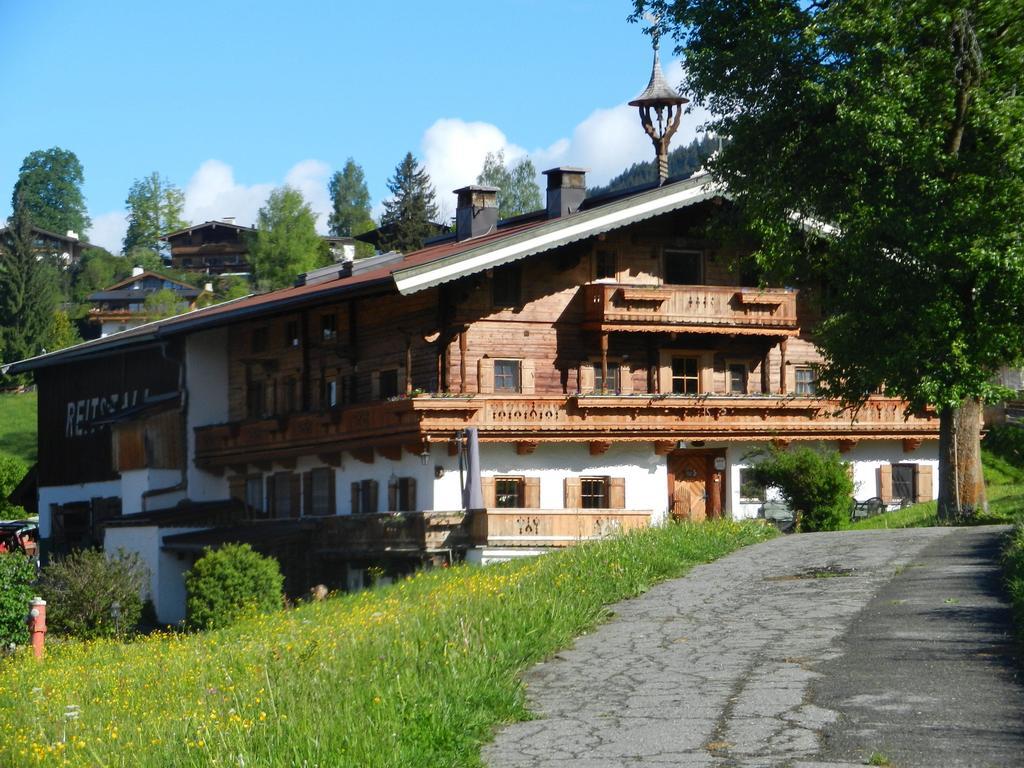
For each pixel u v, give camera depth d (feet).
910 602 50.29
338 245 440.86
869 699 36.29
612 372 132.67
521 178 391.86
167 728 41.68
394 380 132.05
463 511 110.32
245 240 467.93
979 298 95.91
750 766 31.24
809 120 101.19
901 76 93.97
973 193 93.61
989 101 93.97
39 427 185.47
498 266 121.49
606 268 131.95
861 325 100.53
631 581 60.18
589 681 41.34
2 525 200.44
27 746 43.55
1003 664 39.17
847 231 99.14
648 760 32.35
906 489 143.02
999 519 98.58
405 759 31.81
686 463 136.36
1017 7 94.63
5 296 359.46
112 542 144.77
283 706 39.55
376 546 115.85
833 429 136.87
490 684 39.17
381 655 44.93
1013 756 30.63
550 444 127.34
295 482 144.25
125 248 555.69
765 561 66.28
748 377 138.51
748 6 103.40
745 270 132.26
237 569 104.01
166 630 121.49
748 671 40.88
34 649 84.74
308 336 144.97
